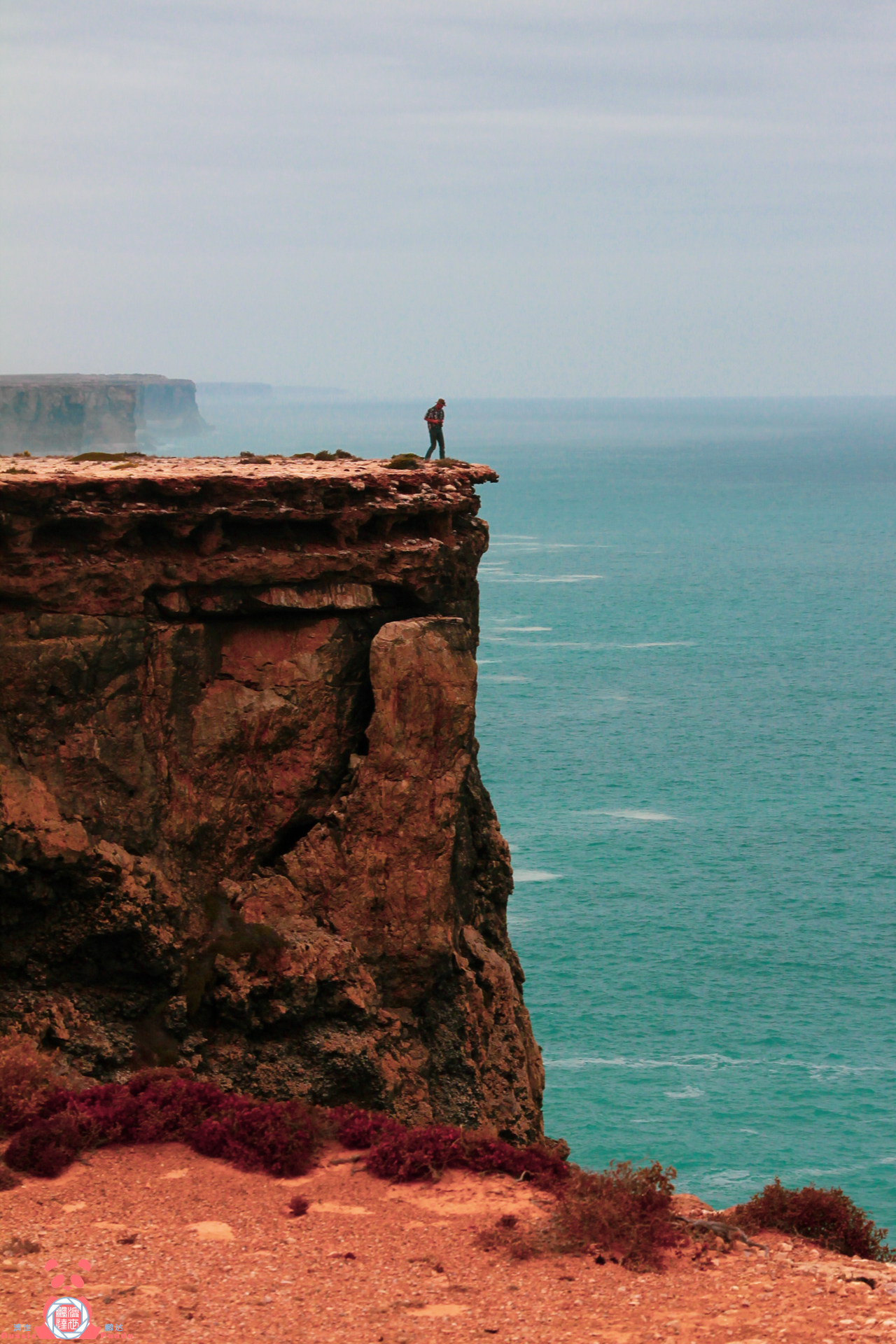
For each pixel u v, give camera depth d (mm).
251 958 50469
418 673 52969
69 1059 46406
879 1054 127875
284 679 53688
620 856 179875
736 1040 130250
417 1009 54125
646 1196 33312
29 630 48531
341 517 53781
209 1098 40031
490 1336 27109
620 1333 27156
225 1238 32344
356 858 53031
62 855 47438
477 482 61812
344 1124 39438
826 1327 26984
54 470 52844
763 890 168750
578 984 141250
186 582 51594
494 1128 54250
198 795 52281
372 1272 30453
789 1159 109562
